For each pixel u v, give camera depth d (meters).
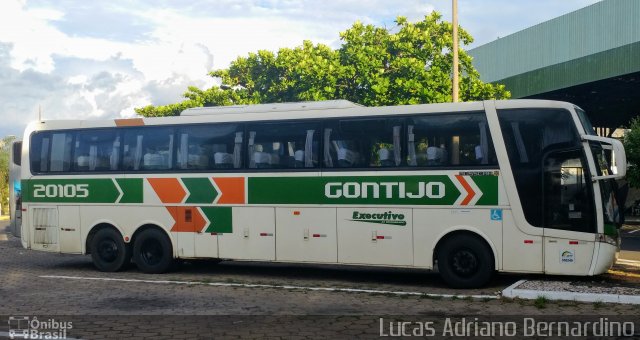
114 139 13.98
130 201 13.67
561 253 10.44
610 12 27.25
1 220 46.59
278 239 12.32
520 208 10.66
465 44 25.88
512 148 10.81
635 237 24.22
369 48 24.48
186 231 13.13
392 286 11.45
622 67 25.75
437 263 11.28
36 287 11.41
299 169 12.23
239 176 12.72
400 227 11.39
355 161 11.81
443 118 11.30
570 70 28.72
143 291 10.88
